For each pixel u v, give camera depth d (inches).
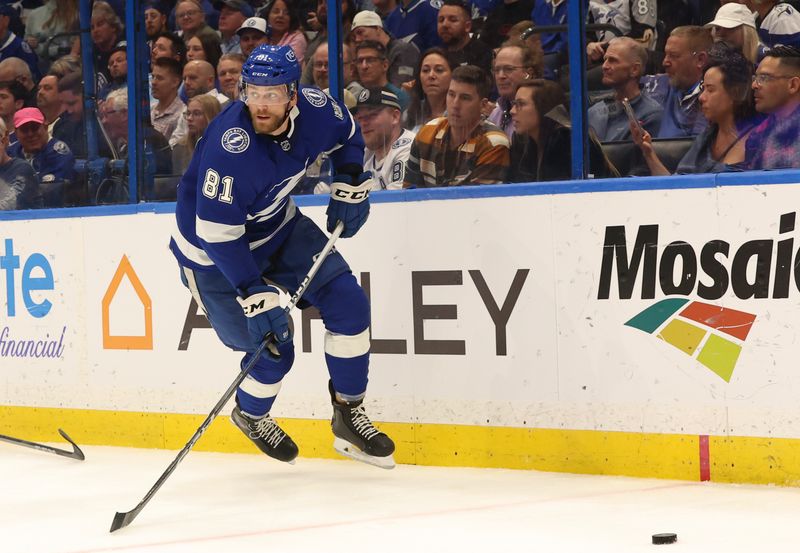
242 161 311.1
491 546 261.0
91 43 471.8
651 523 279.0
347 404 353.1
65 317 453.4
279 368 346.9
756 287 320.2
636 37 382.0
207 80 450.3
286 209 348.8
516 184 358.0
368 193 351.6
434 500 317.7
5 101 492.1
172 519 307.0
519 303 358.0
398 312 379.9
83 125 478.0
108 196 476.4
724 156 374.0
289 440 365.1
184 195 338.3
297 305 356.8
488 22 399.2
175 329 425.1
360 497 326.3
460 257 368.2
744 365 322.3
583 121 372.8
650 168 386.3
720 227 325.1
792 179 314.2
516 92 396.8
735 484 324.2
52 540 286.8
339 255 351.6
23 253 463.2
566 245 349.7
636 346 339.3
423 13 409.4
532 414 356.5
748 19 363.6
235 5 442.0
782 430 317.1
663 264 334.3
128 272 436.1
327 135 330.3
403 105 418.3
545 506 303.7
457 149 410.0
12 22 487.2
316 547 266.8
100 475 380.5
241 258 316.2
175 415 426.6
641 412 338.6
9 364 470.0
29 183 493.0
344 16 423.2
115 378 441.4
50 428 459.8
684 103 378.0
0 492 356.5
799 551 246.5
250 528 291.4
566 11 387.9
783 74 359.9
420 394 376.2
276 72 302.8
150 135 463.2
